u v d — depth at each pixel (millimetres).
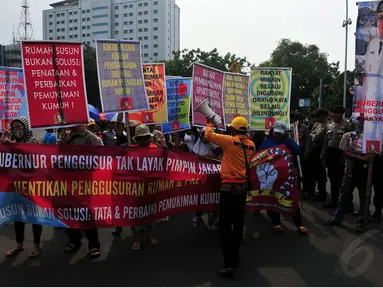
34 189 4699
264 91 7168
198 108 4512
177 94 7465
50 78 4898
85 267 4496
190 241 5445
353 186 6035
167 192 5180
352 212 6977
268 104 7176
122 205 4859
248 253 4953
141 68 5898
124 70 5719
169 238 5586
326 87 38500
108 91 5570
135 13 131125
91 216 4762
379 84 5496
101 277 4207
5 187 4672
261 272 4336
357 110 5609
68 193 4730
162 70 6965
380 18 5406
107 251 5035
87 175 4777
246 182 4398
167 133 7449
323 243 5320
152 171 5016
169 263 4617
